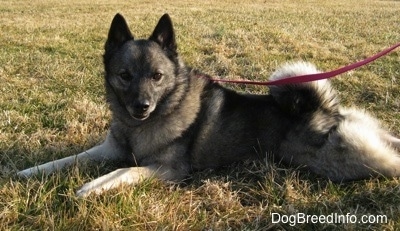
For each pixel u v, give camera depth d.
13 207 1.14
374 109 1.82
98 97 1.93
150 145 1.35
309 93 1.42
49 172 1.31
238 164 1.42
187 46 2.79
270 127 1.41
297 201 1.24
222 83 2.06
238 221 1.17
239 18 4.50
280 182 1.33
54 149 1.46
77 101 1.82
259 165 1.40
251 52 2.65
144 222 1.13
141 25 3.78
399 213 1.16
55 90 2.00
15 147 1.46
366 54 2.69
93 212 1.14
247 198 1.28
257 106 1.44
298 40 3.08
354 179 1.35
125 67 1.35
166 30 1.42
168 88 1.37
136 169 1.30
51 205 1.16
